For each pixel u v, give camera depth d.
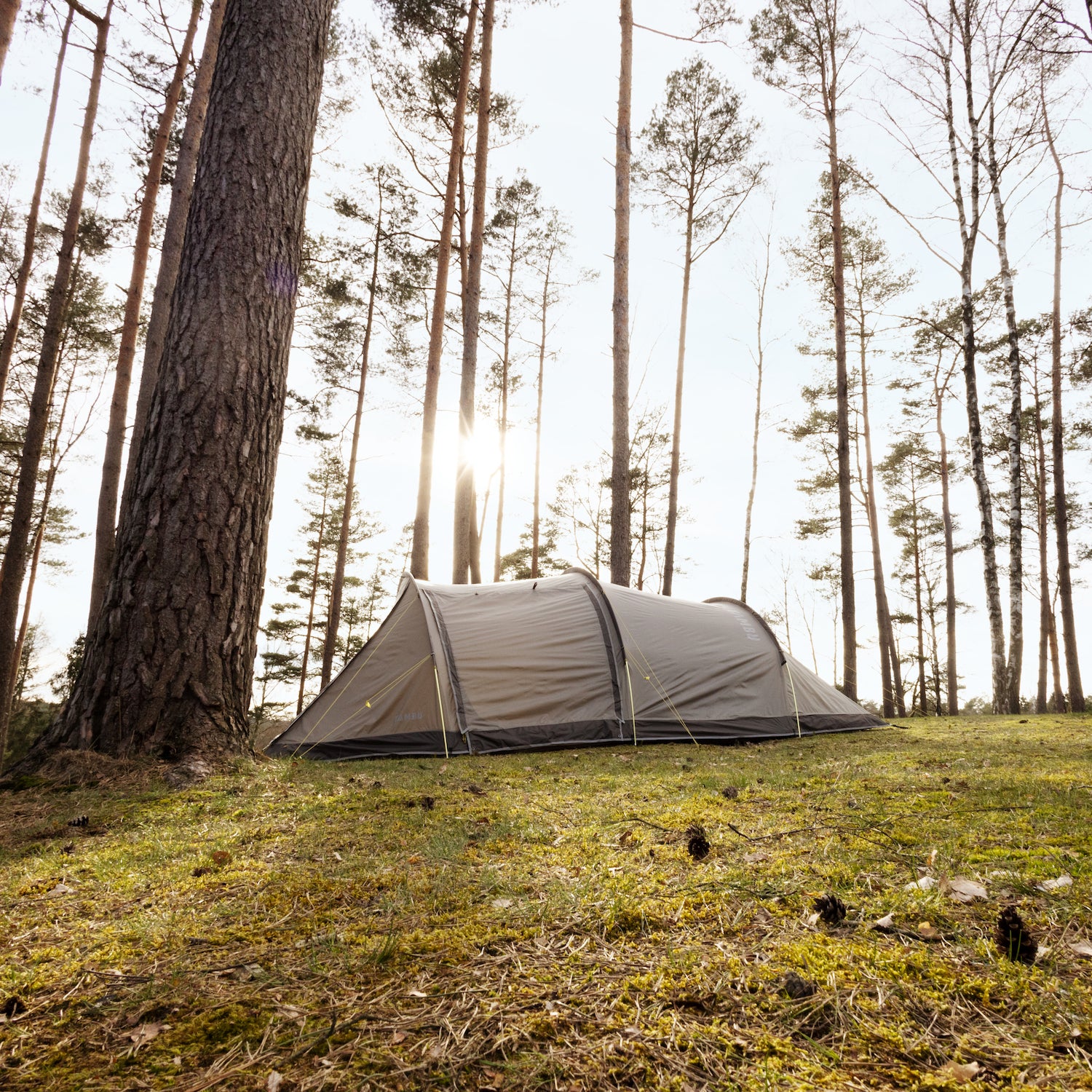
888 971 1.43
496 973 1.47
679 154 15.95
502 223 17.23
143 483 3.96
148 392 8.05
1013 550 12.73
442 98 13.48
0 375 11.27
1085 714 10.21
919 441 20.97
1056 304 15.60
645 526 24.52
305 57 4.67
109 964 1.56
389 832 2.67
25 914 1.89
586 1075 1.12
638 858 2.29
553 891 1.95
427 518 10.91
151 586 3.82
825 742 6.46
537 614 6.67
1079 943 1.53
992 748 5.06
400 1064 1.15
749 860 2.21
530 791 3.69
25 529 9.08
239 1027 1.29
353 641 28.23
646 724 6.32
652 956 1.54
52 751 3.65
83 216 13.53
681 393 16.08
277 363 4.38
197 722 3.79
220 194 4.28
